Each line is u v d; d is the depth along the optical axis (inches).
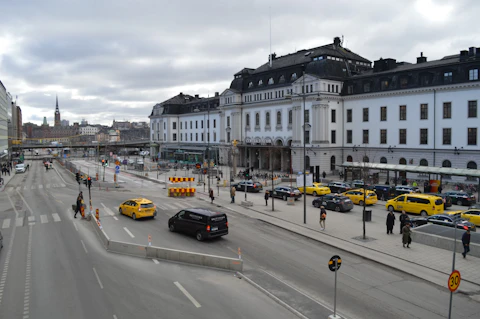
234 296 618.2
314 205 1512.1
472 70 1964.8
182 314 551.8
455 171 1657.2
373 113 2453.2
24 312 563.8
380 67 2532.0
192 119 4468.5
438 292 650.8
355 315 556.4
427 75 2156.7
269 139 3097.9
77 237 1021.8
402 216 1051.3
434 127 2126.0
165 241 968.3
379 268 776.9
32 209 1477.6
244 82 3405.5
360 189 1630.2
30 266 778.8
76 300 605.0
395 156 2333.9
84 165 4183.1
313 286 671.8
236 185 2037.4
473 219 1117.1
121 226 1144.2
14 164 4537.4
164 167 3444.9
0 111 4291.3
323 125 2564.0
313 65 2672.2
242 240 992.2
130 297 614.5
